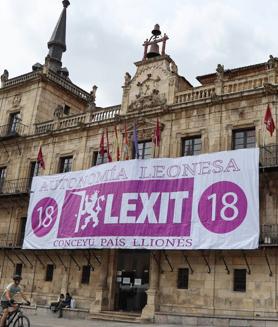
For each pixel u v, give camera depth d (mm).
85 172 30328
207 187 24562
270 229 22812
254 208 22688
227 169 24156
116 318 25219
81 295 29156
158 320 23734
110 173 28359
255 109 25562
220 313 23203
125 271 28031
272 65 25719
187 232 24391
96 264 29234
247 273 23031
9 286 16484
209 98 27062
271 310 21781
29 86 39406
